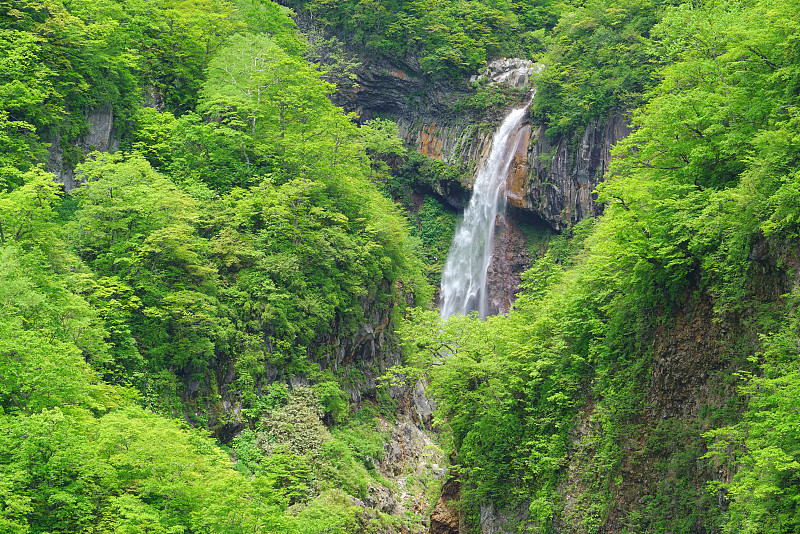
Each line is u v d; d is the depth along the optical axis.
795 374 27.84
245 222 61.53
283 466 48.94
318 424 54.50
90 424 35.78
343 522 45.78
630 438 38.53
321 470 51.53
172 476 35.41
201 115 74.06
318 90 74.62
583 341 44.31
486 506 45.41
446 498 50.06
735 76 39.28
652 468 36.75
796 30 36.00
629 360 40.59
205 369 53.59
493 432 45.66
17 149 55.06
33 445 31.14
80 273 46.88
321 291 61.34
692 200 36.28
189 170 66.50
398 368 49.62
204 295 53.97
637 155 43.22
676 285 38.25
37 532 30.95
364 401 63.97
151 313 50.91
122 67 69.44
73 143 62.44
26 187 44.56
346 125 71.31
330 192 68.25
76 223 53.16
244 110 70.38
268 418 54.22
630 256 39.53
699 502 34.00
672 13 43.88
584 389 42.72
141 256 53.56
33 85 57.81
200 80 78.75
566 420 42.75
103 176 55.97
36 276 41.59
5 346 33.31
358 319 64.25
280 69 74.12
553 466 41.84
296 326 58.59
